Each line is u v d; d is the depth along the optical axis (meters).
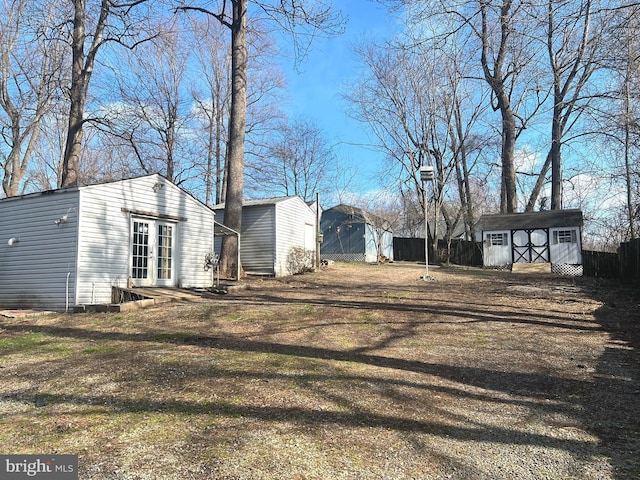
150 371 5.07
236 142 15.45
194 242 13.56
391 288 13.02
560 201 24.09
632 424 3.66
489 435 3.46
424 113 23.53
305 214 19.86
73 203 10.37
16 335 7.42
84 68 16.70
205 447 3.18
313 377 4.83
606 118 11.12
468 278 16.31
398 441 3.33
